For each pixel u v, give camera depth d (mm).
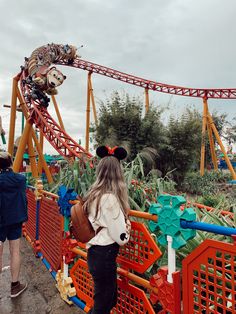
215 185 16094
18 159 12906
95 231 2055
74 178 5109
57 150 11867
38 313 3088
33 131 13820
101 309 2023
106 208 1971
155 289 2016
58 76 13961
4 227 3453
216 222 3137
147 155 12797
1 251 3576
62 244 3473
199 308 1719
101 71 23094
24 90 14398
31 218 5797
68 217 3336
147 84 23688
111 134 13797
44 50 16141
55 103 20141
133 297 2371
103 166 2135
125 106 14617
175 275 1826
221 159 35562
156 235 2945
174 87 23078
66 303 3258
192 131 15703
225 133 36531
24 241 6133
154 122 14273
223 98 21766
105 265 1984
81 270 3076
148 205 4453
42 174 14109
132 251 2307
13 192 3469
